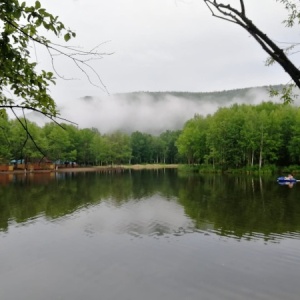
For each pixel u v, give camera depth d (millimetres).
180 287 11094
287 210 23859
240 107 86438
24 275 12125
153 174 69875
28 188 39219
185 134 87750
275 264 13070
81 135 102312
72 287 11133
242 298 10336
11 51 3416
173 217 21922
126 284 11312
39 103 3926
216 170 72438
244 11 2318
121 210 24656
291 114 72312
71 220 21156
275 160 72562
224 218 21438
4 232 18125
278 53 2311
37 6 3299
